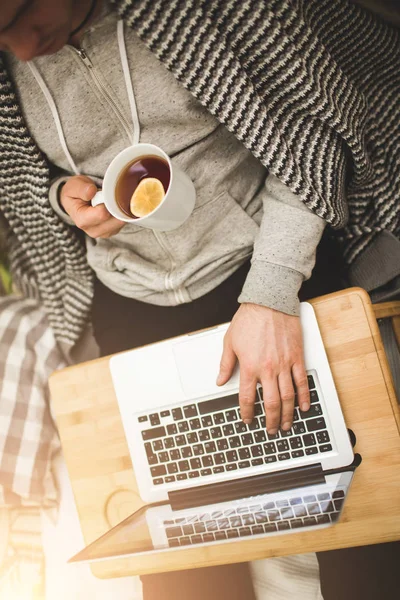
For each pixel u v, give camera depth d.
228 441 0.92
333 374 0.90
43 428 1.41
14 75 0.88
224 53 0.81
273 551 0.85
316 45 0.85
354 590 0.94
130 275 1.07
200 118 0.89
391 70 1.01
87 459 1.03
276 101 0.87
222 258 1.02
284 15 0.81
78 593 1.35
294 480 0.87
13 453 1.38
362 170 0.99
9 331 1.48
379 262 1.09
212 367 0.93
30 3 0.65
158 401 0.96
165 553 0.91
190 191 0.86
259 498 0.86
